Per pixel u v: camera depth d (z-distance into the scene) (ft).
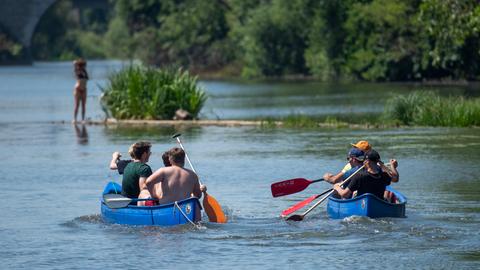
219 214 140.77
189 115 325.21
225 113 375.86
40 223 143.33
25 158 225.76
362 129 285.02
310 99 462.60
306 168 197.77
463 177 181.27
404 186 171.94
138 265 115.96
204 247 124.77
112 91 333.42
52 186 181.16
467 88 513.86
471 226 134.51
